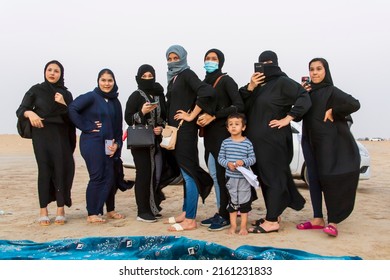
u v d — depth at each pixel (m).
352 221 6.95
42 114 6.80
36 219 7.28
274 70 6.30
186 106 6.39
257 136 6.12
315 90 6.23
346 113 5.94
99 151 6.86
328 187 5.96
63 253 4.88
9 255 4.77
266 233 6.09
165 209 8.18
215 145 6.30
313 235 6.02
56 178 6.89
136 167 6.88
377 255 5.14
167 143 6.25
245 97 6.38
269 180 6.11
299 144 10.86
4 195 10.04
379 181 13.41
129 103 6.72
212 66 6.38
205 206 8.48
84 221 7.07
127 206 8.55
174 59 6.45
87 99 6.81
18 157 25.64
